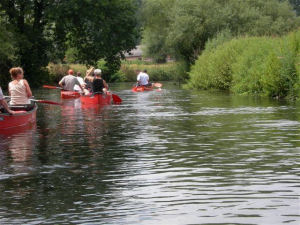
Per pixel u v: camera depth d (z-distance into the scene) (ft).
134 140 39.11
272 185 24.29
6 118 47.44
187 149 34.53
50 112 65.72
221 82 113.70
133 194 23.30
